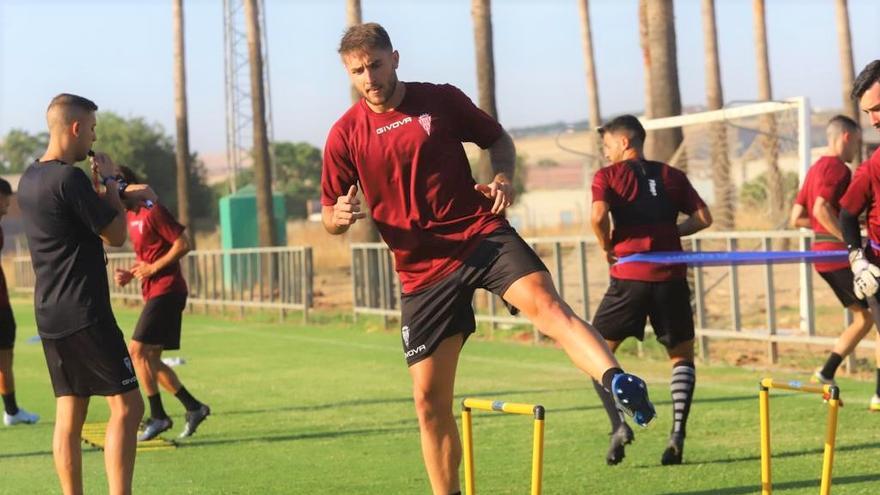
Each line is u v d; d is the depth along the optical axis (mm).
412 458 10055
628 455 9688
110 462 7598
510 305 6621
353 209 6645
